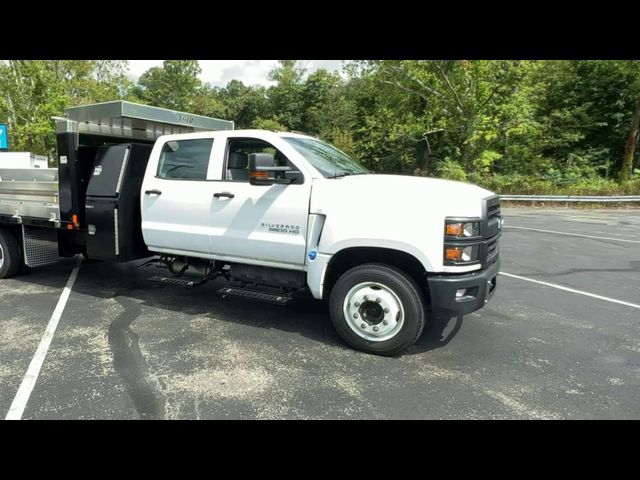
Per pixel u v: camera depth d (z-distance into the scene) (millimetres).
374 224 3963
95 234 5617
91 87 30016
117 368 3748
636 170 24891
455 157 27938
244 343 4332
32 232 6406
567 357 4109
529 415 3123
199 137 5035
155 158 5305
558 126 28219
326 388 3459
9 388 3393
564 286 6695
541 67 26234
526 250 9797
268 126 44812
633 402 3311
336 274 4562
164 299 5738
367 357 4055
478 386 3525
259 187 4555
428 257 3797
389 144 33094
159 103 45781
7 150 15852
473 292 3902
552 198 21938
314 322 4969
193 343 4309
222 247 4832
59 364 3809
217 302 5641
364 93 38062
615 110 27500
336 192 4180
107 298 5762
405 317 3955
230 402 3236
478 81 23812
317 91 49969
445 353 4168
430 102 25953
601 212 19500
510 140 27188
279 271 4684
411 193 3951
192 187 4973
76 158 5789
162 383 3500
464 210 3832
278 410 3143
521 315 5305
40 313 5133
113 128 6180
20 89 22859
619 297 6121
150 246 5406
